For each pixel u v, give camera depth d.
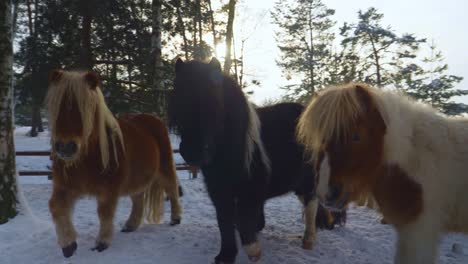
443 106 19.22
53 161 4.41
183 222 6.29
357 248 5.14
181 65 3.74
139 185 5.17
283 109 5.07
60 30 10.93
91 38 11.43
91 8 10.34
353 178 2.77
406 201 3.01
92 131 4.32
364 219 6.64
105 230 4.59
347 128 2.70
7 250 4.77
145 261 4.31
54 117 4.07
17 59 11.52
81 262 4.29
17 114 35.78
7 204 6.02
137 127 5.49
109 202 4.57
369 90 2.92
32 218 6.16
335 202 2.75
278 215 7.02
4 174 6.05
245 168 3.96
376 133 2.84
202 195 8.92
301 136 3.15
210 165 3.95
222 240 4.19
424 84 20.14
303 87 28.56
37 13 11.45
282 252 4.82
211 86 3.57
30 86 10.70
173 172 5.98
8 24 6.14
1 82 6.07
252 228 4.08
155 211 5.89
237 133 3.88
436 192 2.96
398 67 21.38
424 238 2.96
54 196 4.41
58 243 4.47
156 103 10.52
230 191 4.03
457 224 3.12
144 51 11.23
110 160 4.50
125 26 11.27
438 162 3.00
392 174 3.04
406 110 3.14
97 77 4.31
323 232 5.73
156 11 11.30
